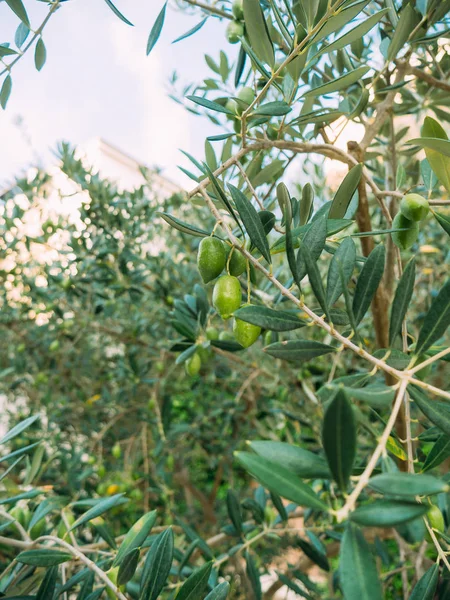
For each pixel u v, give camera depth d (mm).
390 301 445
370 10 492
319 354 236
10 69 377
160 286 853
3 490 458
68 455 989
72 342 983
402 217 303
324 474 175
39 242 896
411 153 538
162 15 340
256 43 311
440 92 566
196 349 443
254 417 985
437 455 254
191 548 454
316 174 922
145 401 1065
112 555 415
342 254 264
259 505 546
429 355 333
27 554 317
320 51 308
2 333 1157
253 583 461
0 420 1255
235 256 284
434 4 370
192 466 1360
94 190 813
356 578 145
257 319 232
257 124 334
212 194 389
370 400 190
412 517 145
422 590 244
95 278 834
